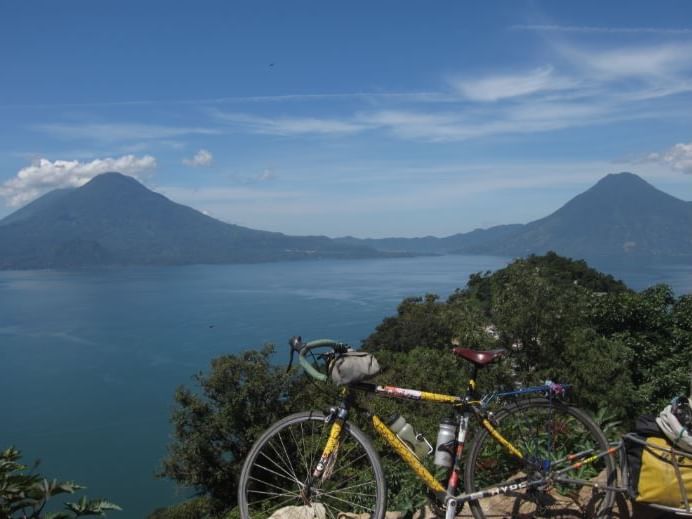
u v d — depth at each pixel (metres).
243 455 23.55
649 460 3.03
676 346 18.22
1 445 57.19
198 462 23.12
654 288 19.98
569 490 3.52
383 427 3.27
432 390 12.11
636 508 3.36
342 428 3.29
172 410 23.80
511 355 13.00
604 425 4.61
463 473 3.32
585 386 12.45
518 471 3.79
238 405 22.33
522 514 3.50
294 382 23.16
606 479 3.38
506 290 13.41
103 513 2.96
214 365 23.78
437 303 43.81
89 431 61.34
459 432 3.26
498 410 3.38
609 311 18.91
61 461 52.75
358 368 3.09
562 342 12.90
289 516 3.38
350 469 3.82
